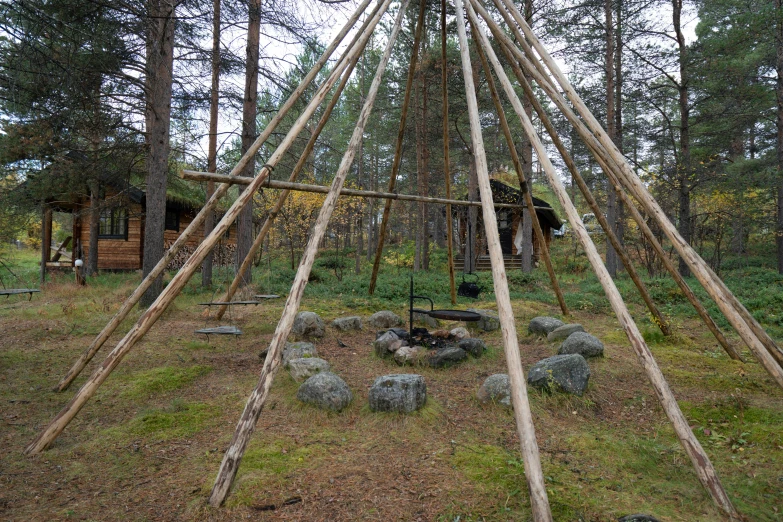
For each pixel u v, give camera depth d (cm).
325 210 387
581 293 1216
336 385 435
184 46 984
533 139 441
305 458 335
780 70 1513
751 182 1532
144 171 1314
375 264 1046
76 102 809
